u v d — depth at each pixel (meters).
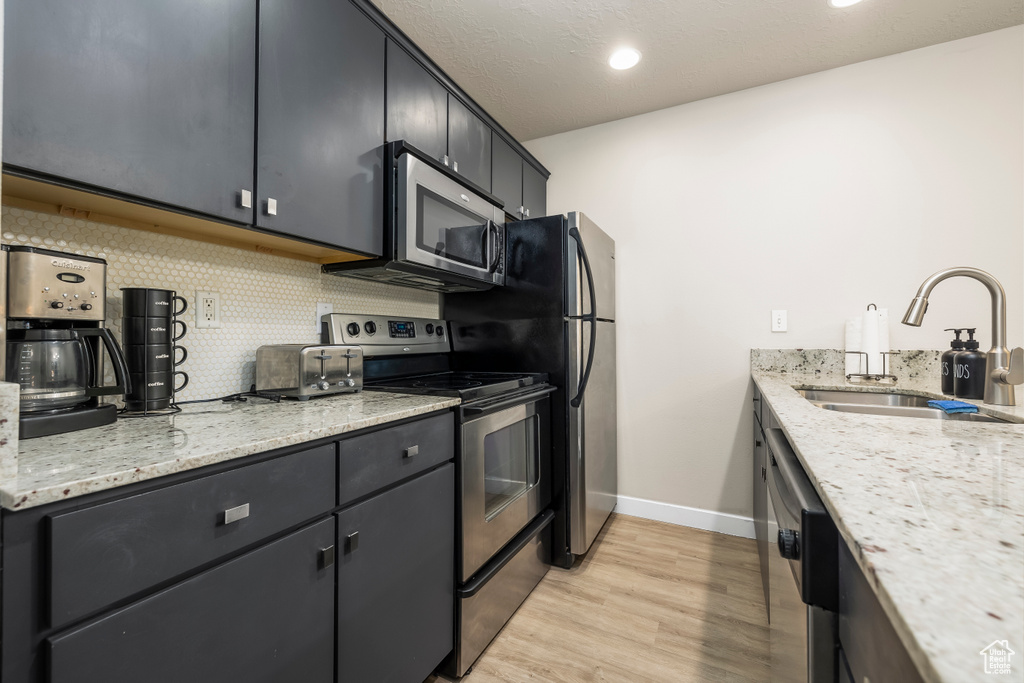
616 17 1.78
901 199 2.04
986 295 1.90
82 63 0.82
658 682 1.35
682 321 2.48
